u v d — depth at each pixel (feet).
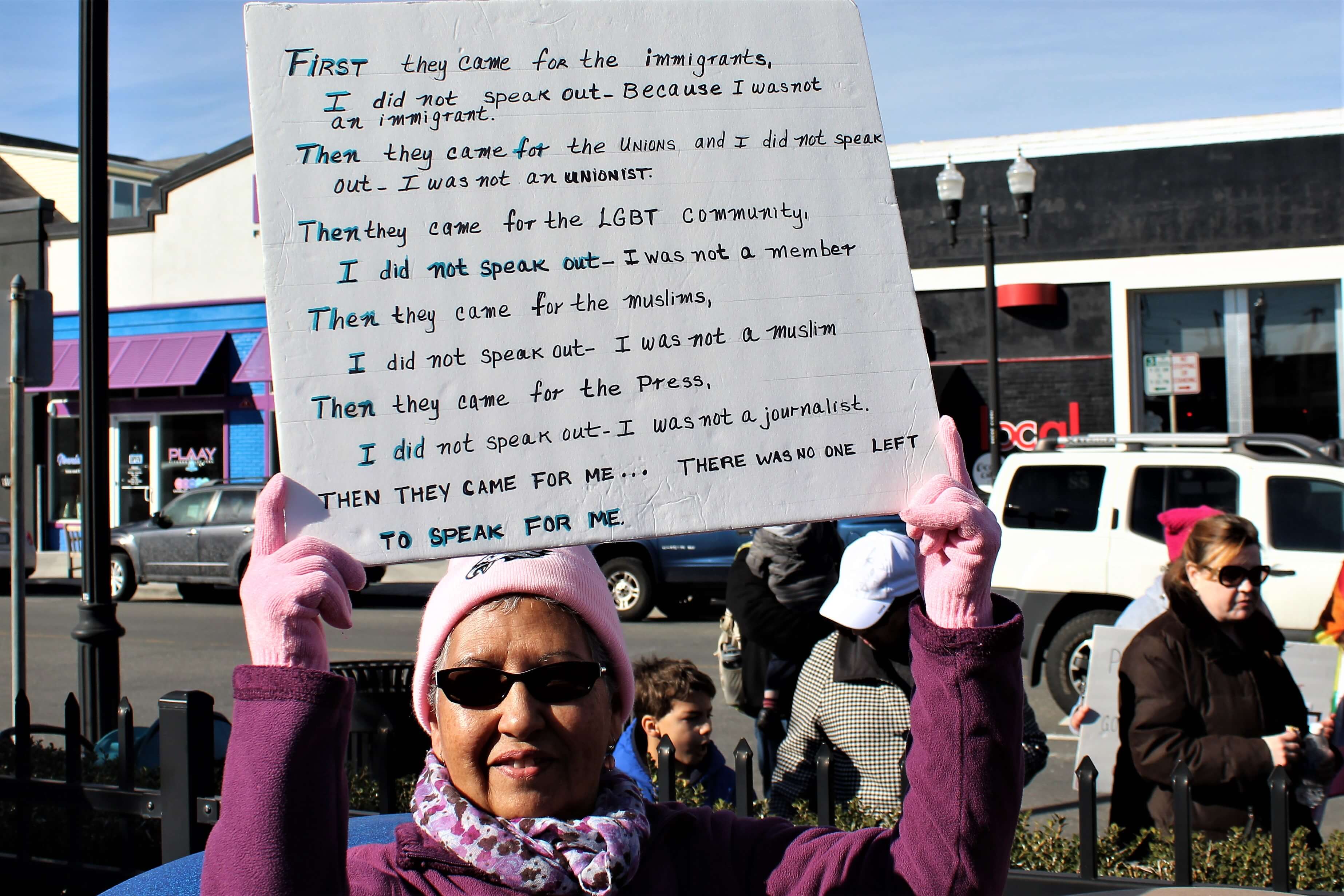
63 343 73.05
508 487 5.35
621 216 5.66
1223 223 59.11
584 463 5.42
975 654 4.89
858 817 10.54
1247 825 10.82
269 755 4.43
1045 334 61.41
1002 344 61.87
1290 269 58.23
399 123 5.57
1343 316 58.29
